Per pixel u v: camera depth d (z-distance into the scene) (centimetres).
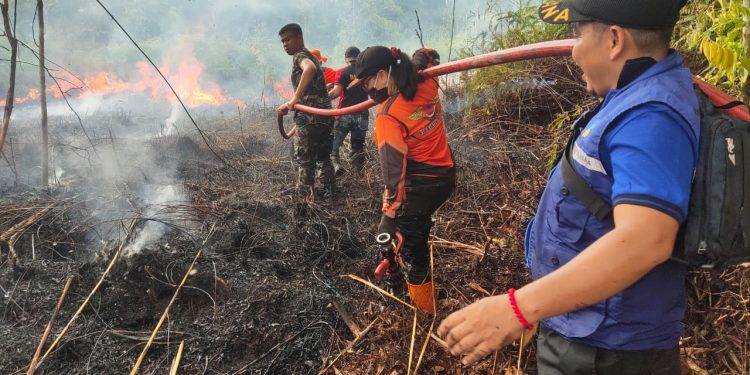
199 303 289
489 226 324
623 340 128
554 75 419
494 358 222
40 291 293
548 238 138
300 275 318
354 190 441
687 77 115
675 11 111
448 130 469
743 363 208
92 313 280
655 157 100
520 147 387
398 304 271
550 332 146
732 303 227
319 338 264
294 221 371
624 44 113
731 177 105
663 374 134
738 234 104
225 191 439
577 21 118
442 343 235
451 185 266
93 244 341
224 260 323
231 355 258
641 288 124
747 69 199
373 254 332
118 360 254
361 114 498
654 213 94
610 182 117
